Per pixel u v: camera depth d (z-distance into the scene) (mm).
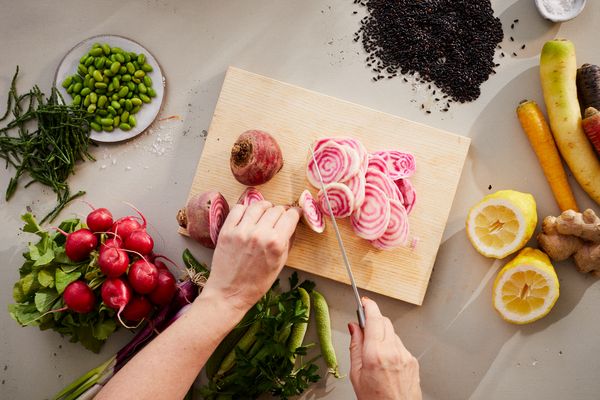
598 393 1348
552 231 1277
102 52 1343
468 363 1361
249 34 1406
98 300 1239
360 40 1398
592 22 1367
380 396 916
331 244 1323
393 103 1390
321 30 1398
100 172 1397
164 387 865
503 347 1360
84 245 1181
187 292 1291
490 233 1298
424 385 1365
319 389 1363
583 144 1284
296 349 1209
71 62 1375
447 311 1367
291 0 1401
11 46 1406
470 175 1373
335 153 1237
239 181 1249
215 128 1340
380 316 989
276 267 1000
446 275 1368
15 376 1382
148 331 1292
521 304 1293
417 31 1380
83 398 1256
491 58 1376
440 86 1383
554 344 1356
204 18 1410
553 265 1357
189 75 1405
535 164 1368
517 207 1234
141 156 1398
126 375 863
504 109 1378
